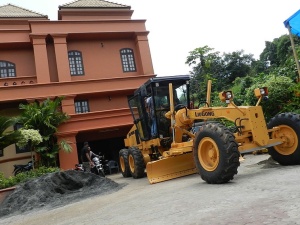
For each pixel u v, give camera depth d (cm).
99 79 1880
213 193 454
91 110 1936
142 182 873
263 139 554
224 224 291
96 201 673
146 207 455
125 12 2227
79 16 2120
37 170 1091
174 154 744
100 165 1220
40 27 1917
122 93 1988
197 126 766
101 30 2075
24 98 1698
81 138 1789
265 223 272
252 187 443
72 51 2069
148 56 2130
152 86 862
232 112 586
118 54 2164
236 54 3494
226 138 518
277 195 365
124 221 392
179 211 380
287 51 2648
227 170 512
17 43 1916
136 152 1012
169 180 749
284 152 605
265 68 3231
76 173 937
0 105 1775
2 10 2192
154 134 898
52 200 788
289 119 588
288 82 1064
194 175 754
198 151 573
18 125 1761
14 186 882
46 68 1839
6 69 1947
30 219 611
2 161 1734
